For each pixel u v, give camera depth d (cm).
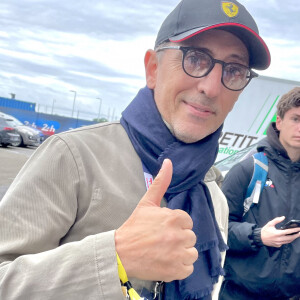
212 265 134
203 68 126
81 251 95
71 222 115
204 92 126
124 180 121
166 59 130
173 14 130
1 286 96
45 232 108
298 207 248
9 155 1761
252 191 251
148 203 100
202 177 136
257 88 677
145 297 120
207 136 137
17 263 98
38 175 112
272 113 675
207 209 136
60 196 113
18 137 2120
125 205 117
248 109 679
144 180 124
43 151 118
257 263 242
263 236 233
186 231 97
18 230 107
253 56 135
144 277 96
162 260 94
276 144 252
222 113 133
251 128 679
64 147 117
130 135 129
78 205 116
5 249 104
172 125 131
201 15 125
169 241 94
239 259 246
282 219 236
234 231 242
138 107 132
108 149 125
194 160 130
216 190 171
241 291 251
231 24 123
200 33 125
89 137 124
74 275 93
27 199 110
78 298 93
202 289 128
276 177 252
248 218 253
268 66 136
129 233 96
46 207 110
